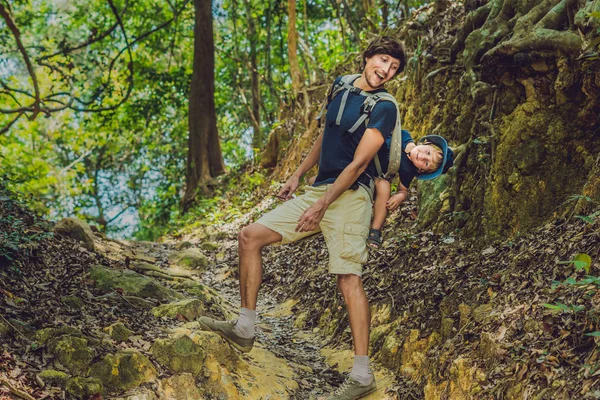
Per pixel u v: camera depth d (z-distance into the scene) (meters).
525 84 4.93
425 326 4.37
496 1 5.94
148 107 19.72
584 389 2.77
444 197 5.61
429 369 3.89
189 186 16.25
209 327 4.17
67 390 3.33
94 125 22.14
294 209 4.05
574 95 4.66
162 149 23.11
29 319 3.94
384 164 4.05
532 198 4.61
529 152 4.70
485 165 5.17
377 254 5.71
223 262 8.98
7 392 3.09
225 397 3.83
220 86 22.17
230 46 21.38
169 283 5.84
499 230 4.72
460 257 4.80
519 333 3.47
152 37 20.31
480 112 5.61
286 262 7.50
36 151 23.62
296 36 13.80
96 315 4.29
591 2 4.41
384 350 4.49
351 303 3.97
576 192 4.44
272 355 4.72
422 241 5.36
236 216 11.95
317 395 4.20
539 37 4.68
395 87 8.56
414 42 8.41
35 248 5.20
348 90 3.98
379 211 4.07
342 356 4.83
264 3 19.05
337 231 3.94
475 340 3.71
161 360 3.82
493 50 5.10
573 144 4.59
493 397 3.23
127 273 5.23
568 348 3.10
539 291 3.62
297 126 12.78
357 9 14.88
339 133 3.95
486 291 4.12
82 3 21.44
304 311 6.04
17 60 21.47
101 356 3.61
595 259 3.54
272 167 13.73
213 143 16.52
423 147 4.13
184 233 12.42
